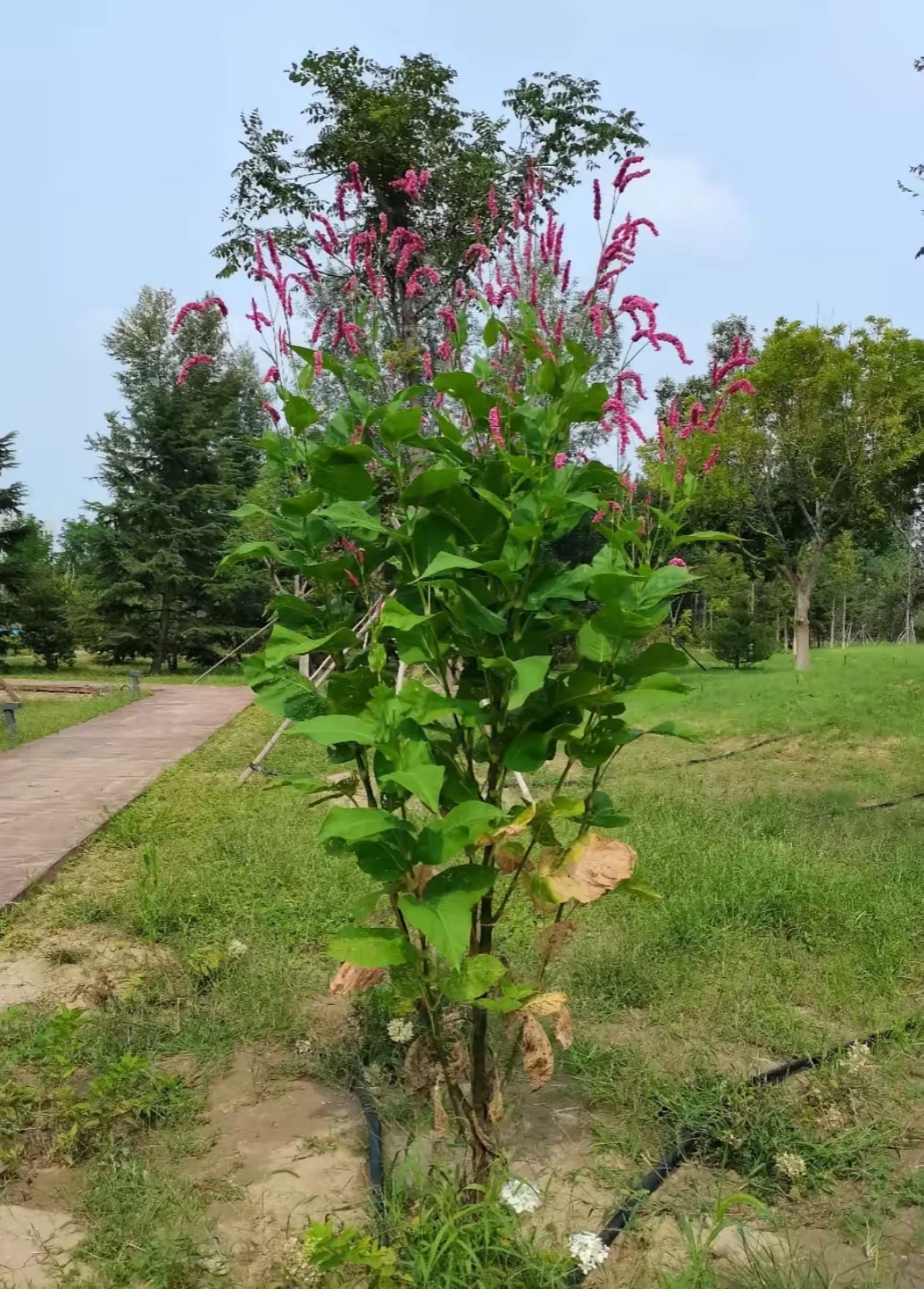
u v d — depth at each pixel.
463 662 2.62
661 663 2.40
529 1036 2.42
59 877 5.78
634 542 2.54
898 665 19.09
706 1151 2.88
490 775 2.57
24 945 4.63
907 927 4.49
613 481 2.56
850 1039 3.56
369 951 2.24
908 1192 2.67
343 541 2.78
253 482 29.66
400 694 2.32
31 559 35.75
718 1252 2.47
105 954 4.48
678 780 8.58
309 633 2.76
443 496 2.48
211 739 12.21
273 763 10.00
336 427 2.81
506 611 2.49
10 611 26.50
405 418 2.39
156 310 28.52
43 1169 2.82
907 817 7.01
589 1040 3.46
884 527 22.89
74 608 28.34
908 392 18.48
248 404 29.62
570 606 2.53
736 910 4.66
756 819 6.66
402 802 2.54
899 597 40.44
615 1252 2.46
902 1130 2.97
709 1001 3.81
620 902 4.81
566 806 2.35
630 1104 3.10
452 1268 2.22
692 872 5.18
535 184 3.21
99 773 9.41
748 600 25.08
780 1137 2.83
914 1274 2.39
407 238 3.09
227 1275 2.38
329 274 3.83
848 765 9.35
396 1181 2.57
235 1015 3.70
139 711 15.88
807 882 4.90
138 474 27.92
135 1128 3.00
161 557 26.86
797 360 18.50
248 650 28.22
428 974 2.45
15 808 7.62
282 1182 2.77
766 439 18.97
